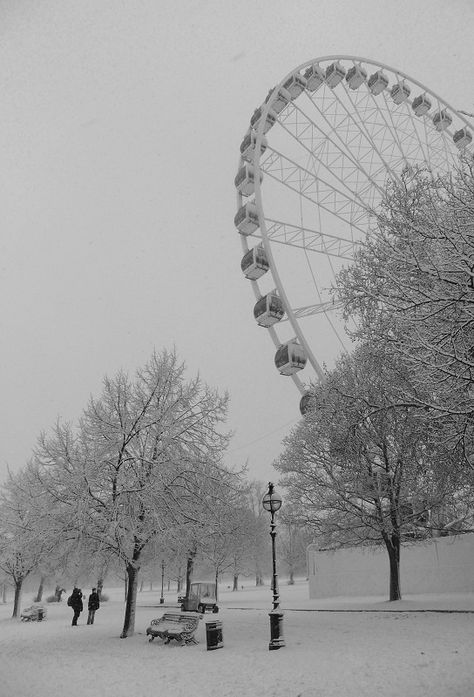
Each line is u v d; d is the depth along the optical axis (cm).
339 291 1636
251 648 1305
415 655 1040
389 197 1453
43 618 2622
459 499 2222
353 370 2128
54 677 1104
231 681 963
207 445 1948
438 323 1209
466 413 1181
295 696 824
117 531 1631
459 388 1169
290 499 2584
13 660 1360
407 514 2369
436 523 2781
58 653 1423
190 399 1970
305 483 2522
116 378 2233
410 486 2206
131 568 1752
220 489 1933
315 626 1622
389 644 1190
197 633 1662
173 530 1697
